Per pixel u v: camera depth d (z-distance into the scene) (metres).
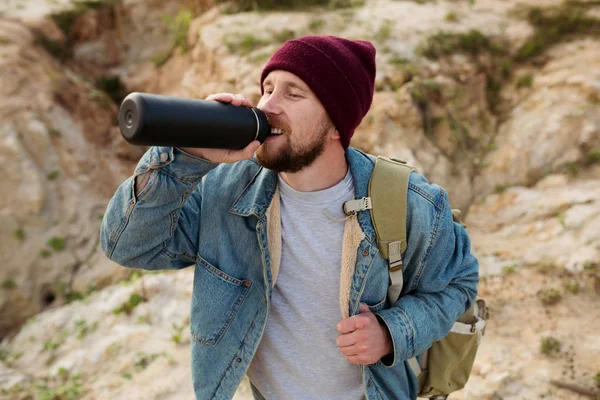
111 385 3.61
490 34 5.84
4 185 5.58
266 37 6.16
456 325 1.85
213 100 1.33
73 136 6.25
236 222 1.63
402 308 1.59
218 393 1.67
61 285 5.46
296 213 1.60
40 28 6.82
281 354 1.68
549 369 3.10
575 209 4.21
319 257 1.59
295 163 1.49
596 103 4.83
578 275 3.75
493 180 4.83
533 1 6.34
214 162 1.40
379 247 1.57
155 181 1.39
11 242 5.46
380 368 1.67
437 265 1.63
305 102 1.45
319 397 1.69
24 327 4.73
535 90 5.27
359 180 1.59
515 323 3.50
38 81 6.28
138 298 4.41
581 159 4.61
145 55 7.41
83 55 7.16
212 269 1.64
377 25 6.12
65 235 5.71
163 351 3.86
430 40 5.69
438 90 5.24
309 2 7.00
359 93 1.53
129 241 1.50
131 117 1.18
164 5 7.72
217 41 6.20
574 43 5.59
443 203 1.61
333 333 1.64
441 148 5.03
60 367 3.91
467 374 1.96
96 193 6.10
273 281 1.62
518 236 4.27
